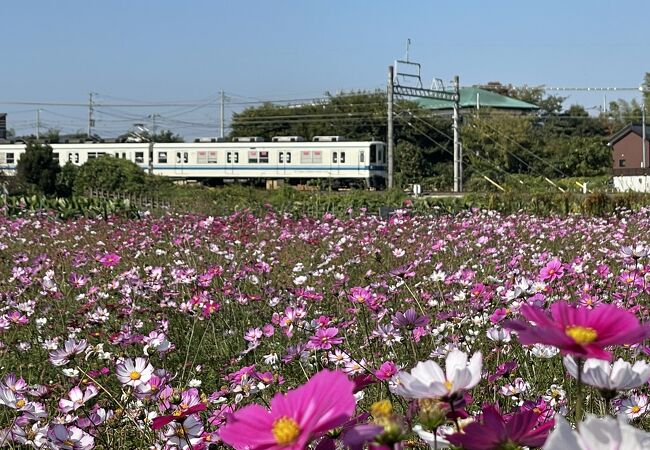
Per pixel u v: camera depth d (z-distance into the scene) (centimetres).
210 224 1034
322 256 824
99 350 415
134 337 422
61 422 292
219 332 531
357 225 1259
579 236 1026
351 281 692
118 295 604
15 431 282
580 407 120
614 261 714
